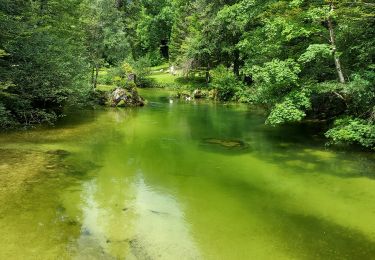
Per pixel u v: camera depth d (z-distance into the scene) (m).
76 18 27.05
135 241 7.39
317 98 17.52
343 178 11.18
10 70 16.84
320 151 14.27
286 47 16.20
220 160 13.10
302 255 6.98
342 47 15.37
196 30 39.66
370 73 13.02
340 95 14.74
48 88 17.88
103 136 16.44
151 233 7.75
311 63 15.65
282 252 7.08
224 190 10.24
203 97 34.44
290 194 9.96
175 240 7.48
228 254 7.00
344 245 7.36
